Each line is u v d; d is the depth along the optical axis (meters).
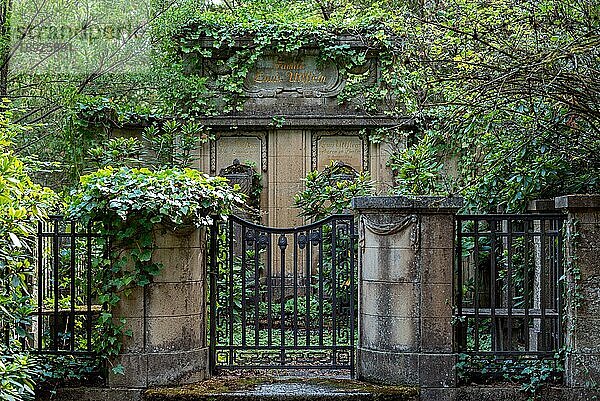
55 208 7.30
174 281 6.96
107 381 6.89
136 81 13.62
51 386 6.83
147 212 6.71
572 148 7.91
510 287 7.07
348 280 10.06
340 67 12.90
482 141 8.91
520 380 7.00
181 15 12.79
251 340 9.47
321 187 10.95
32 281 7.89
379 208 7.00
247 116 12.72
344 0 13.89
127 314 6.89
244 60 12.89
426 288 6.90
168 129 12.57
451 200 6.91
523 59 6.75
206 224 6.95
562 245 7.01
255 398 6.62
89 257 7.00
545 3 7.05
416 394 6.77
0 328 6.65
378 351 7.01
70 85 13.14
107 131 12.70
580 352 6.74
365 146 12.82
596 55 7.02
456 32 7.51
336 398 6.63
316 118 12.69
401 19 8.63
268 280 7.32
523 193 8.13
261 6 16.19
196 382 7.03
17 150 13.56
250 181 12.68
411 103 11.66
